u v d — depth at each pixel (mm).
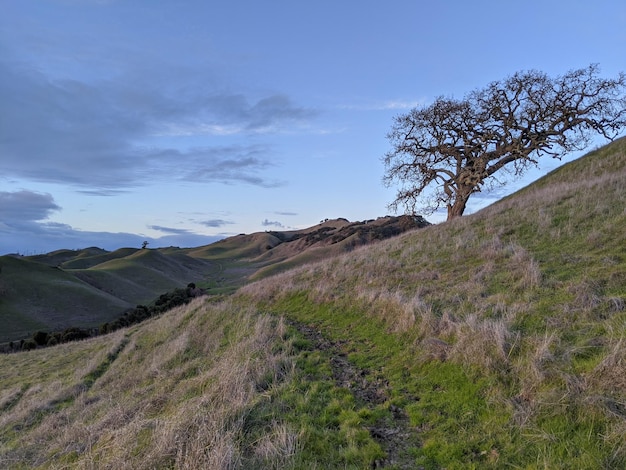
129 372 14133
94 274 80625
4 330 47656
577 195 15930
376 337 10172
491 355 6781
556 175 26266
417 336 8977
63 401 12930
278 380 7887
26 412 12180
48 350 26766
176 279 100125
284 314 15242
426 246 17359
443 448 5180
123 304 65812
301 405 6656
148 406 8211
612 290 7750
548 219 14320
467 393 6305
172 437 5648
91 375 15742
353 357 9211
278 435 5531
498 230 15641
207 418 6031
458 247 15414
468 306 9352
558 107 29203
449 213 31609
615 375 5074
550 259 10797
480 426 5438
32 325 50281
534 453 4668
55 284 64250
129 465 5469
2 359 25938
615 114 28984
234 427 5777
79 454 7055
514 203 19344
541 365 5938
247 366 8180
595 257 9984
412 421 5977
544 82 29719
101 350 19484
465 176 30281
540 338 6699
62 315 55750
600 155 25453
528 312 7875
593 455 4320
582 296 7688
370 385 7605
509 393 5883
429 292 11336
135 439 6359
